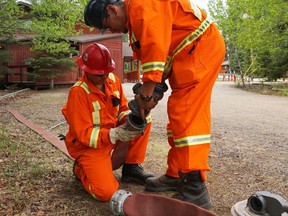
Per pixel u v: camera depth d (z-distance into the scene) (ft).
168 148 14.15
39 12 38.73
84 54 8.68
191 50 7.62
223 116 24.70
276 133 17.99
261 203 5.57
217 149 14.15
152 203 6.53
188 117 7.67
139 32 6.93
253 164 11.85
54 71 53.06
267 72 64.64
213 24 8.02
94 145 8.27
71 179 9.98
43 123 20.54
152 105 7.57
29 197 8.59
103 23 7.73
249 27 55.47
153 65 6.81
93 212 7.91
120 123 9.69
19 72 59.93
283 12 49.32
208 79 7.83
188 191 7.96
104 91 8.91
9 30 38.73
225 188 9.51
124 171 10.03
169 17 6.93
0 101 34.78
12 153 12.49
